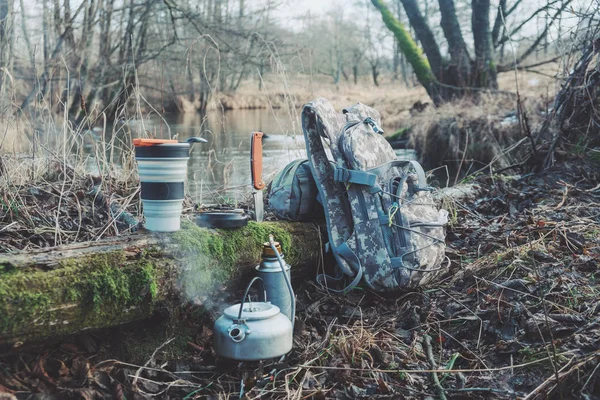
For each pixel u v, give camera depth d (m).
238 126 15.88
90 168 5.17
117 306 2.54
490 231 4.24
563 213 4.36
